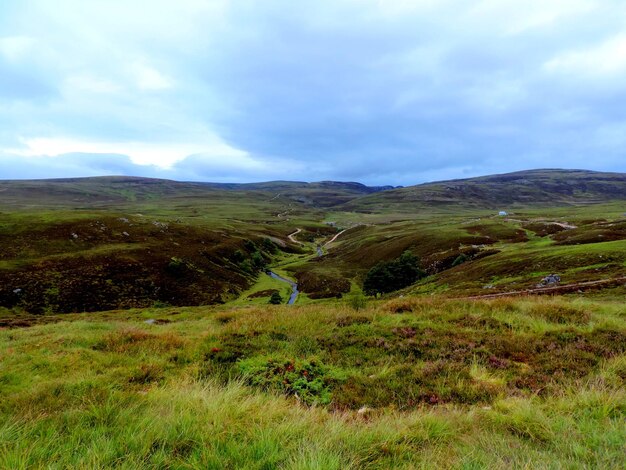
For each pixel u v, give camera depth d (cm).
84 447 457
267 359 913
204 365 960
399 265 7525
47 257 8550
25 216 11025
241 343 1110
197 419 548
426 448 498
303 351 1051
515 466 438
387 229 17325
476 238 10288
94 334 1399
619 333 1037
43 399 675
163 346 1165
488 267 5684
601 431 521
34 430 512
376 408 704
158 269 9150
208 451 450
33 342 1322
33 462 422
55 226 10419
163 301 8019
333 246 17038
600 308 1490
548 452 474
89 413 572
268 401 668
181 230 12975
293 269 12438
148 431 498
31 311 6619
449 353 977
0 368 955
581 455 462
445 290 5297
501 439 514
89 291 7606
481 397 729
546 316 1312
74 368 945
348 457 459
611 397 630
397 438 518
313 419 578
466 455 462
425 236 11475
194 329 1642
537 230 10756
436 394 745
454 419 594
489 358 941
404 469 437
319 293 8669
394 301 1667
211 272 10006
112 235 10919
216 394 672
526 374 838
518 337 1071
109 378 844
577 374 813
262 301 8375
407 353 1005
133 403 634
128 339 1252
